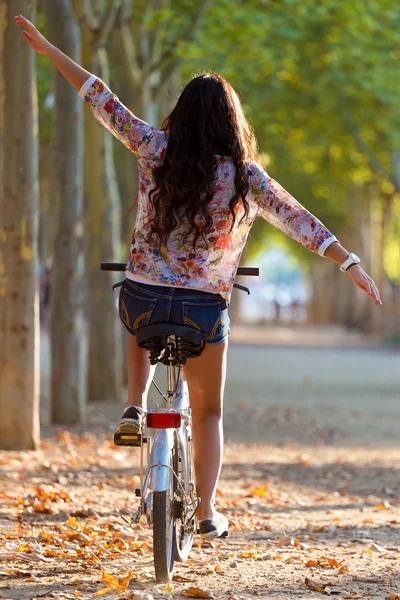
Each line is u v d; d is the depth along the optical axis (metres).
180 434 10.34
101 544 12.44
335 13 44.34
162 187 9.29
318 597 10.16
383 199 94.31
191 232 9.36
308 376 54.31
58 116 28.09
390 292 96.69
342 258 9.36
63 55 9.77
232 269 9.66
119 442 9.84
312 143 67.75
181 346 9.62
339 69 52.03
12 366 22.20
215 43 40.16
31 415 22.45
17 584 10.25
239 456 24.83
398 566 12.02
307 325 152.88
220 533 10.30
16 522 14.06
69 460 21.44
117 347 35.25
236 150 9.34
